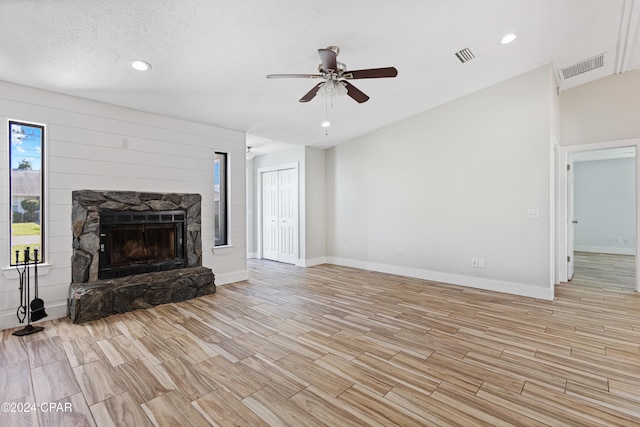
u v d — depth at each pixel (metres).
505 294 4.02
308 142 5.84
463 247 4.48
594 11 2.70
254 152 6.76
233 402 1.83
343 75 2.67
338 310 3.44
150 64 2.79
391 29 2.68
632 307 3.46
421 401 1.83
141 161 3.83
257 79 3.27
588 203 7.48
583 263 6.05
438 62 3.40
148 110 3.82
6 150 2.94
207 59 2.80
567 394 1.89
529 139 3.87
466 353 2.42
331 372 2.16
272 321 3.12
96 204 3.41
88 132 3.42
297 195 6.20
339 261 6.22
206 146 4.48
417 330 2.87
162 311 3.42
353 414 1.72
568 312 3.31
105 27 2.25
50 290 3.18
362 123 5.07
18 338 2.70
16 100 2.98
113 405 1.80
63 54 2.54
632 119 4.00
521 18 2.74
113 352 2.45
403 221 5.16
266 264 6.33
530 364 2.25
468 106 4.37
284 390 1.95
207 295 4.04
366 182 5.69
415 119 4.96
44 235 3.15
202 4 2.09
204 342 2.63
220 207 4.81
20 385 2.01
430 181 4.80
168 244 4.09
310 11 2.31
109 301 3.24
